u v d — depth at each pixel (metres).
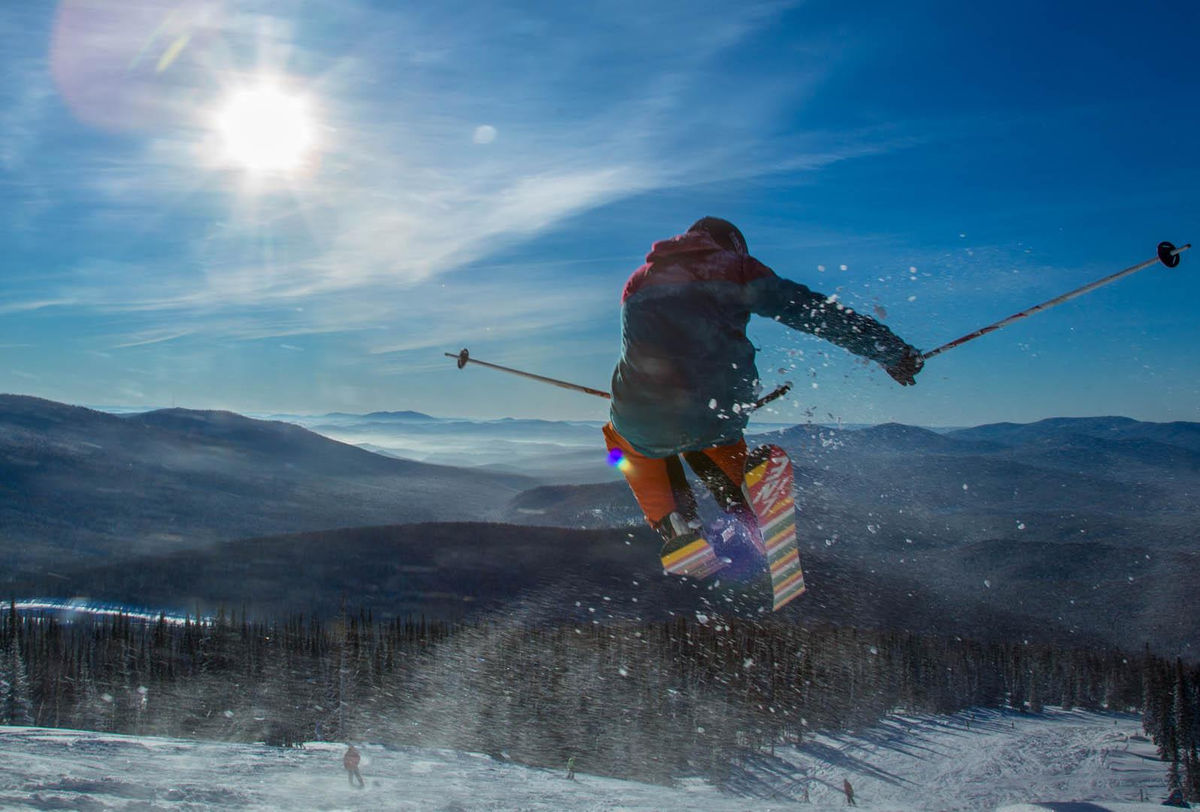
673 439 4.42
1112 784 90.69
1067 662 151.12
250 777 5.85
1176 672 103.38
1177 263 4.96
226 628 125.81
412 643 124.12
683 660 109.50
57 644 106.62
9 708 87.06
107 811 3.38
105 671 103.12
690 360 4.19
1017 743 105.75
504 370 5.98
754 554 4.96
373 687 100.25
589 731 89.69
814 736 102.62
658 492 4.99
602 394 5.74
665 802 6.25
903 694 119.38
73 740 8.22
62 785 3.84
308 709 94.06
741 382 4.32
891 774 93.00
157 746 9.17
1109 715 128.75
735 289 4.20
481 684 102.19
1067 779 92.56
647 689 101.81
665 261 4.27
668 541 4.89
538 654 114.25
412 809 4.97
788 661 112.12
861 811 5.45
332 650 116.56
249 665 107.44
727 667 108.62
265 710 92.50
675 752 90.38
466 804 5.54
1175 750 90.50
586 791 8.05
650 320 4.21
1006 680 134.62
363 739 80.69
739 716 99.44
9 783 3.67
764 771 91.88
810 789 87.12
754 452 4.56
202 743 11.98
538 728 88.69
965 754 99.81
